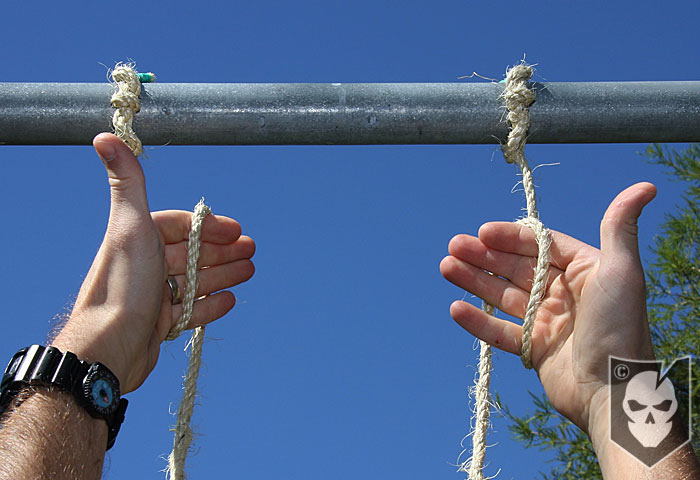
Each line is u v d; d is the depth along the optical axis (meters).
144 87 1.73
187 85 1.74
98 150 1.67
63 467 1.45
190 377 1.92
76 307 1.76
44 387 1.55
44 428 1.47
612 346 1.73
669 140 1.79
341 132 1.73
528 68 1.75
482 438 1.84
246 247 2.03
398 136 1.74
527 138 1.76
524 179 1.81
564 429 3.46
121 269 1.76
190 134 1.72
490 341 1.89
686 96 1.75
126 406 1.64
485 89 1.76
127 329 1.74
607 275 1.72
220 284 2.00
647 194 1.71
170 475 1.83
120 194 1.75
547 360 1.85
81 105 1.71
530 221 1.85
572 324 1.83
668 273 3.62
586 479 3.38
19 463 1.40
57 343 1.67
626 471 1.65
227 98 1.72
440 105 1.73
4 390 1.55
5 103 1.69
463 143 1.79
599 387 1.75
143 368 1.82
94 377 1.58
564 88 1.76
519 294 1.92
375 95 1.73
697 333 3.38
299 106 1.72
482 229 1.90
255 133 1.72
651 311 3.55
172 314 1.92
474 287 1.94
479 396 1.87
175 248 1.96
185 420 1.87
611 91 1.75
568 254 1.85
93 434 1.56
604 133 1.76
